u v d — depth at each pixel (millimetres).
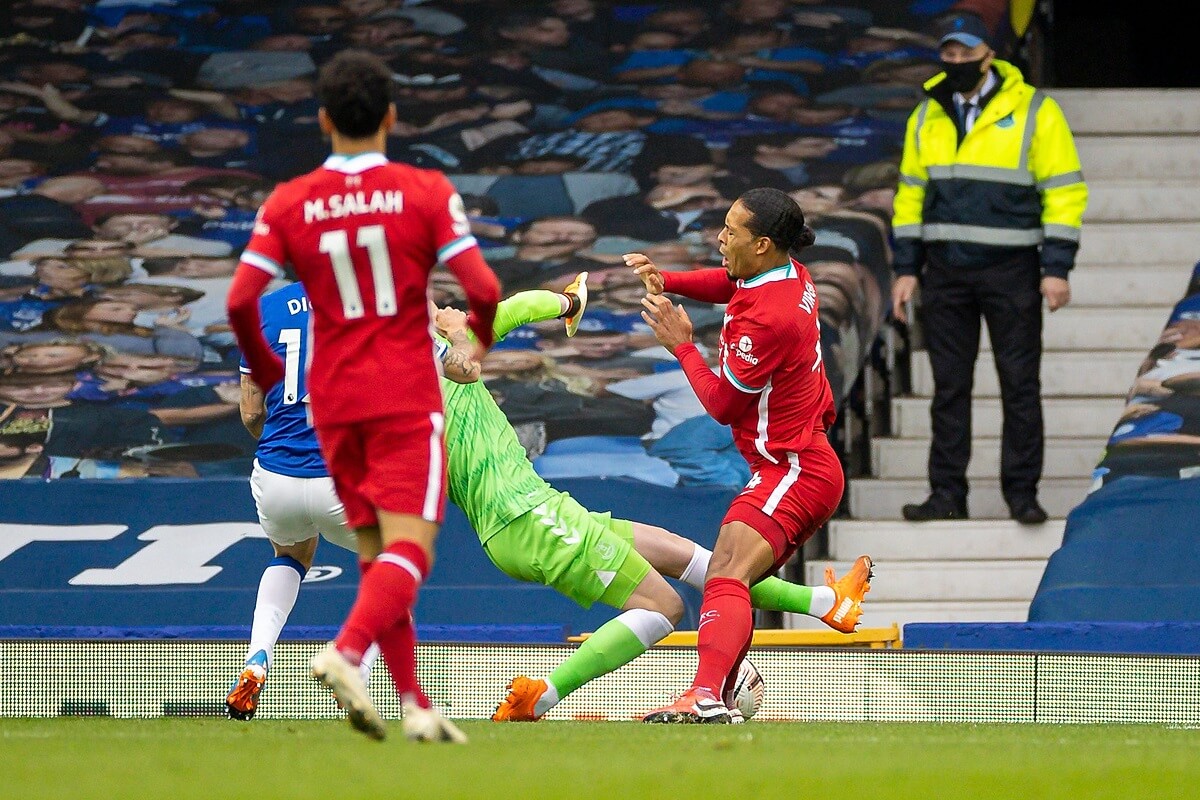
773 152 41000
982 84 30797
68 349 35156
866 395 35344
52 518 28906
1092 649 23266
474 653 21625
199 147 42594
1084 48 53312
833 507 18984
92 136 43000
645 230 38438
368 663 19438
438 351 17594
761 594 20812
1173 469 28938
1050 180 30438
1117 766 12852
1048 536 30922
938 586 30797
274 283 36156
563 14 47688
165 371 34531
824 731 17422
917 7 47344
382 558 13188
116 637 22844
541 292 19703
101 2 48438
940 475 31328
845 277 33438
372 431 13289
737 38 46406
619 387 33094
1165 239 39094
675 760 12820
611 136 42281
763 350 18312
